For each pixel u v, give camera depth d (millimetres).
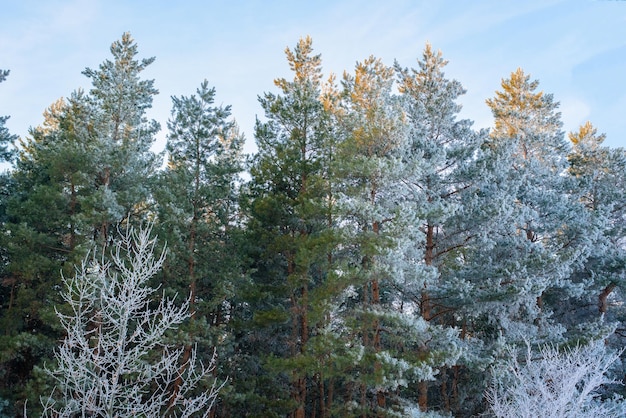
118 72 22469
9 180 24750
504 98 28266
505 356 14781
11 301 21094
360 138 16078
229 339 18672
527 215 18531
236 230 19703
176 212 18453
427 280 14461
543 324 18875
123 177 20516
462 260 21281
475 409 18234
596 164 25672
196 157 20922
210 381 16625
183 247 18359
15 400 17469
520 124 26797
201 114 21094
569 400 11250
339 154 16359
